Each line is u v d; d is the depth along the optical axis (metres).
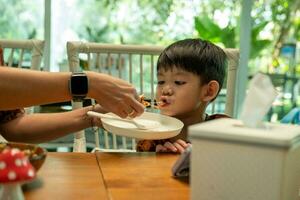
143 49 1.40
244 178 0.51
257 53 3.04
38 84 0.82
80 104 1.28
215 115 1.18
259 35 3.03
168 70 1.15
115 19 2.89
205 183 0.53
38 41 1.35
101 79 0.87
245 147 0.50
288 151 0.49
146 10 2.93
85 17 2.82
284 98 3.01
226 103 1.41
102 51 1.37
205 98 1.18
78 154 0.85
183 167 0.70
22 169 0.48
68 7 2.76
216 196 0.53
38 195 0.59
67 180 0.67
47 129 1.12
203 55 1.15
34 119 1.14
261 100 0.54
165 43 2.96
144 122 0.97
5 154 0.48
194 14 2.97
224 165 0.52
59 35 2.75
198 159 0.53
